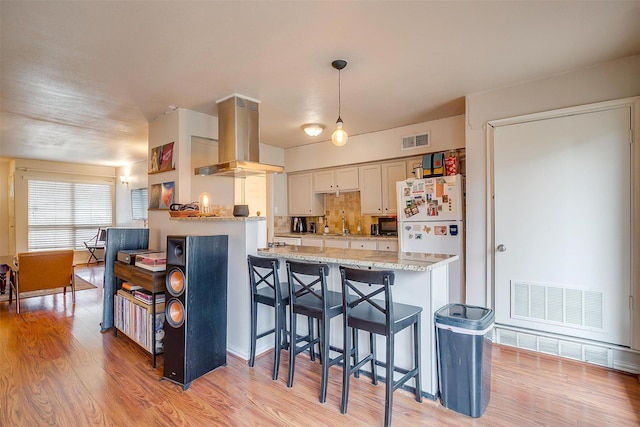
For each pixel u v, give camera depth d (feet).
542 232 9.80
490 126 10.77
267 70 9.45
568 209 9.43
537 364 8.96
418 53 8.52
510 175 10.36
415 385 7.28
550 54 8.57
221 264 8.75
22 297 15.79
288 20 7.04
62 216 25.59
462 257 12.06
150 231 13.78
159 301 9.12
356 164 17.37
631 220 8.60
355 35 7.65
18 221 23.40
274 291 8.26
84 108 12.48
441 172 12.85
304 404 7.01
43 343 10.28
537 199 9.90
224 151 11.57
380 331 6.33
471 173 11.17
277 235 19.43
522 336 10.07
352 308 7.09
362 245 16.30
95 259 27.17
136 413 6.68
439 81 10.23
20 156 22.61
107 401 7.11
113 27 7.22
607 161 8.93
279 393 7.43
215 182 13.39
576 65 9.18
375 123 14.84
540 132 9.89
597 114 9.07
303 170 19.51
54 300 15.48
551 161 9.70
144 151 20.83
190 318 7.87
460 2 6.46
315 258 8.08
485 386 6.75
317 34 7.61
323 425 6.32
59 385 7.77
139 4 6.41
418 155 15.07
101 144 18.79
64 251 14.74
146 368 8.68
